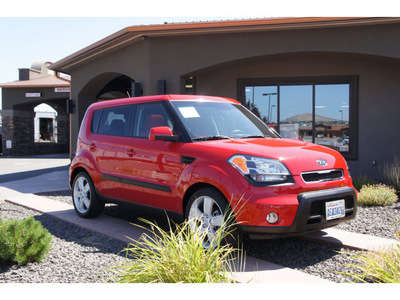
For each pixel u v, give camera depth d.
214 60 9.91
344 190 3.89
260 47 9.53
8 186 9.88
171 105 4.62
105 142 5.39
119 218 5.79
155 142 4.58
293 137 10.44
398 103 9.80
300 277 3.26
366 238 4.32
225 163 3.76
